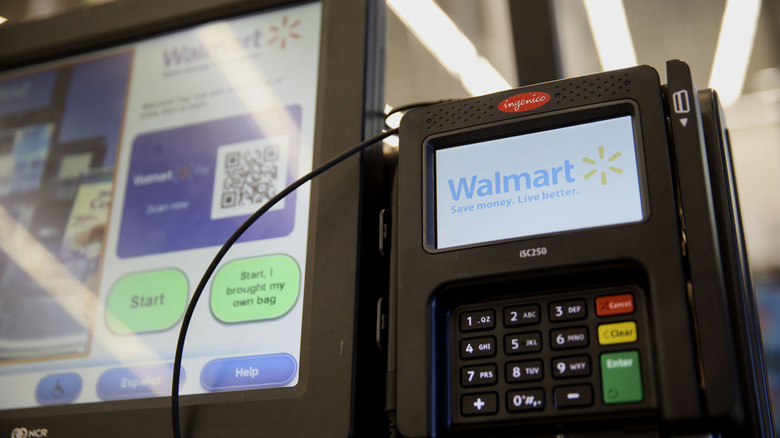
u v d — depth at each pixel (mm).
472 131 513
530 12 776
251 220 551
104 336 614
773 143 2934
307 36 676
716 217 481
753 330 493
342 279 532
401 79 2150
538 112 501
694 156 453
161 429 541
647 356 416
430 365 448
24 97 781
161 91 715
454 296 473
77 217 685
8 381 626
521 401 427
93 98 746
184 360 569
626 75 492
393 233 534
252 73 683
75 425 575
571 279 449
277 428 503
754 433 420
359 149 562
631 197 456
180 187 654
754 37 2480
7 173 743
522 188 488
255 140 646
